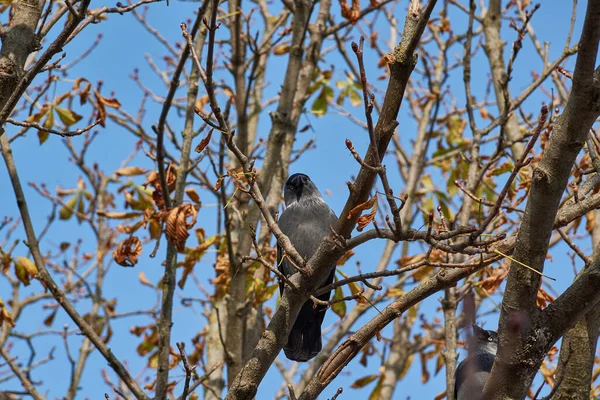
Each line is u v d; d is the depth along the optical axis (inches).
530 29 581.6
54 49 299.7
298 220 486.6
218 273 448.5
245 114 486.9
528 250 242.1
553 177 233.0
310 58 531.8
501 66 555.2
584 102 225.9
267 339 301.4
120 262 413.7
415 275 469.1
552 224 239.0
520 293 244.8
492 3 579.5
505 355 248.5
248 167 282.5
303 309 427.8
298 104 524.1
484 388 254.4
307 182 500.1
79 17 297.3
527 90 483.8
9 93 319.9
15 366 469.1
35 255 407.2
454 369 401.7
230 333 428.8
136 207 446.6
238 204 501.0
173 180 434.3
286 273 463.5
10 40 329.4
